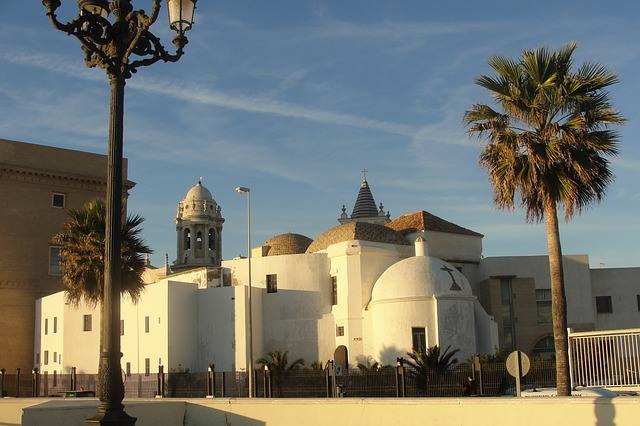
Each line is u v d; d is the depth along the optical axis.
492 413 13.55
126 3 12.07
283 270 53.66
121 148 11.88
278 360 48.16
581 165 22.25
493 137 23.62
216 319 52.72
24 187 62.47
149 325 53.97
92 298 35.91
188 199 88.44
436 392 32.09
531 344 58.38
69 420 15.20
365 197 95.44
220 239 89.31
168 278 61.00
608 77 22.78
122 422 10.92
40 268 62.47
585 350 23.75
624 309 61.66
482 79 23.86
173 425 16.44
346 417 14.90
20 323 60.91
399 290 47.34
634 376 22.73
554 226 22.88
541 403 13.16
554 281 22.64
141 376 52.06
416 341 46.47
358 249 51.78
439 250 58.59
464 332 47.12
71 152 65.31
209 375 33.19
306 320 52.16
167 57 12.55
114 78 11.95
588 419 12.70
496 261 60.00
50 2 11.05
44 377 51.53
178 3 12.67
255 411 15.88
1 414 19.59
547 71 23.19
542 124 23.20
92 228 36.00
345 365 50.16
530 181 22.47
